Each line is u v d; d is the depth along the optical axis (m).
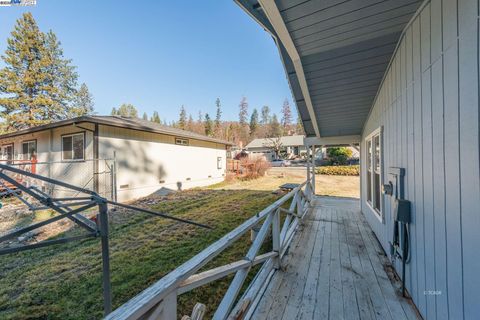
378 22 1.97
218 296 2.37
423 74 1.74
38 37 16.64
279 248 2.55
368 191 4.45
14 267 2.96
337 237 3.63
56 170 7.60
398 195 2.26
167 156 9.02
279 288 2.17
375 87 3.28
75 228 4.41
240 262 1.57
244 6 1.86
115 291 2.41
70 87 19.03
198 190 9.40
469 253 1.17
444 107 1.42
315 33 2.10
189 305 2.23
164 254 3.23
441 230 1.47
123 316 0.68
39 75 16.47
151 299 0.77
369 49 2.40
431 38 1.60
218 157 12.48
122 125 6.92
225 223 4.60
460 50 1.24
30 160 8.33
